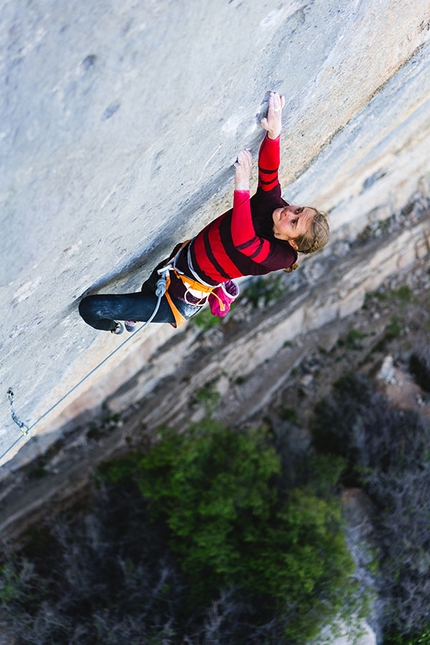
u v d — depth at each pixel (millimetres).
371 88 6070
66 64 2734
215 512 10516
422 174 14383
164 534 11492
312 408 14336
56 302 4445
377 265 14820
